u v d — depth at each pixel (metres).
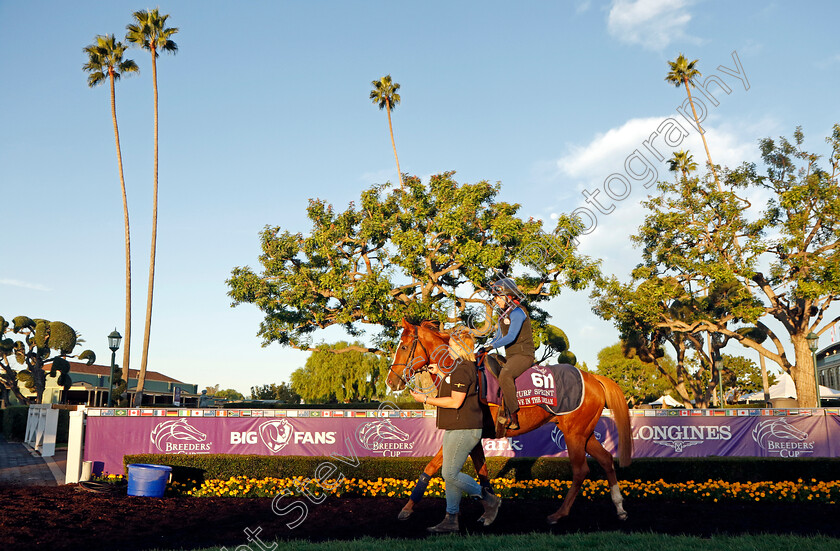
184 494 9.96
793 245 26.34
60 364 44.47
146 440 11.81
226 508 8.59
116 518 7.79
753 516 7.83
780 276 26.86
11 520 7.34
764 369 37.25
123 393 36.38
